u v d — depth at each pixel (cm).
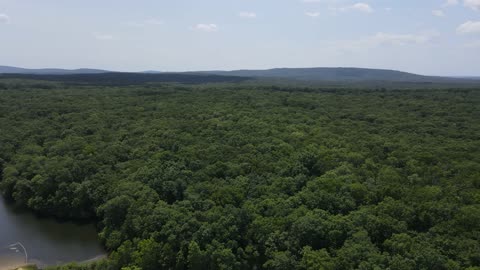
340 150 8331
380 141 9200
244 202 6500
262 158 8150
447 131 10275
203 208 6412
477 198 5991
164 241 5891
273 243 5550
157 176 7438
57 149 9394
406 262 4622
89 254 6781
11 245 7044
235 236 5806
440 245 4978
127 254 5844
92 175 8262
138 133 10350
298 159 7912
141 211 6450
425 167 7425
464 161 7688
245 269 5569
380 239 5384
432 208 5659
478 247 4816
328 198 6147
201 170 7694
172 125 10725
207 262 5453
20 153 9800
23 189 8512
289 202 6231
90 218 8031
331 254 5203
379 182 6806
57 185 8175
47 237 7369
